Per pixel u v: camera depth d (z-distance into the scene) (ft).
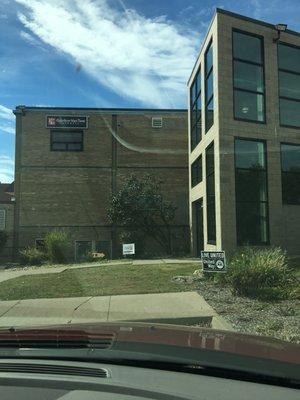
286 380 6.97
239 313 31.99
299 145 66.08
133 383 6.79
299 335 25.96
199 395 6.45
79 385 6.79
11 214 92.27
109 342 8.79
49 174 93.61
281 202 63.87
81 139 94.58
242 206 62.08
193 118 82.53
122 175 94.22
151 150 94.58
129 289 41.11
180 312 32.78
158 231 89.45
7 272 57.47
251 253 44.04
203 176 71.46
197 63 76.89
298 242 64.08
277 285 38.63
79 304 36.14
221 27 63.41
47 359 7.75
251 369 7.27
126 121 95.20
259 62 65.51
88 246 92.32
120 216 86.38
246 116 63.93
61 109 94.63
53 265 65.72
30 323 31.22
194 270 50.96
